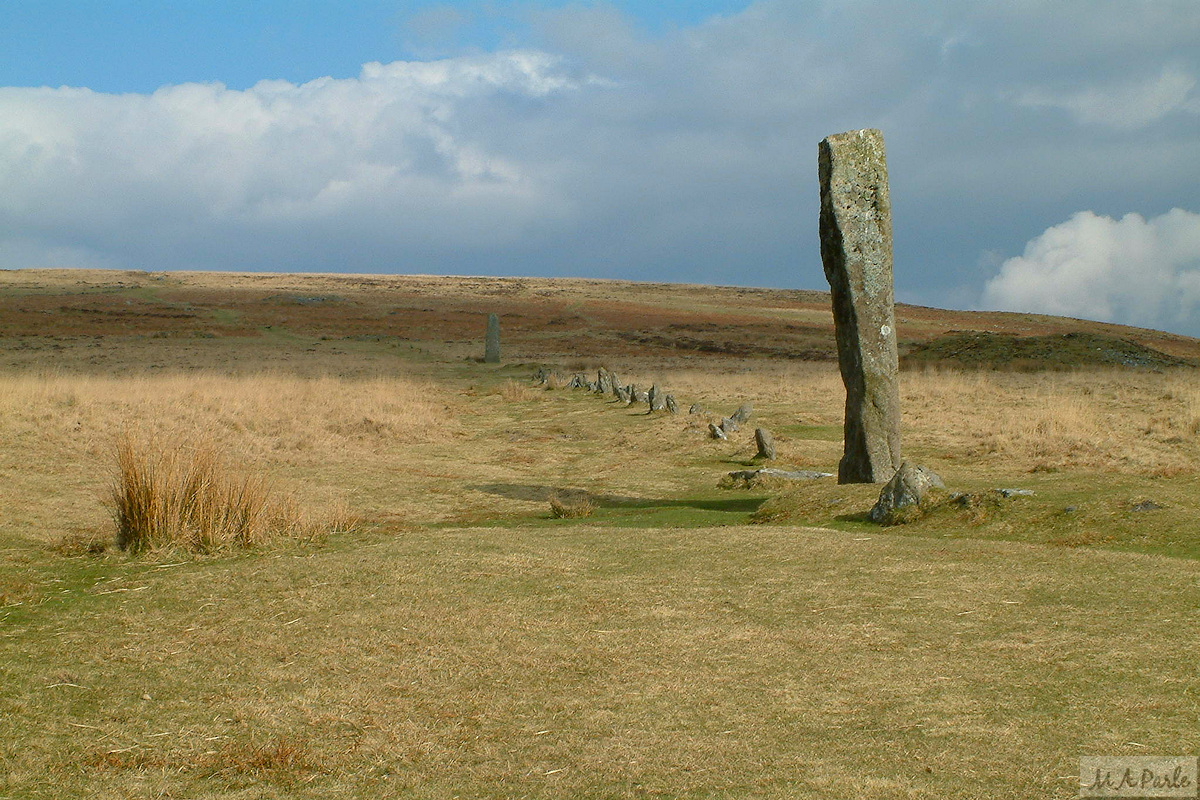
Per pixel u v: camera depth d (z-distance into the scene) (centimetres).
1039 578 715
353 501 1362
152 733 480
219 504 932
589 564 812
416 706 512
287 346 5638
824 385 3047
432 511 1307
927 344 4694
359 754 456
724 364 5150
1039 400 2269
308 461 1708
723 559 822
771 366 4931
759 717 486
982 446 1689
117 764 446
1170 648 550
